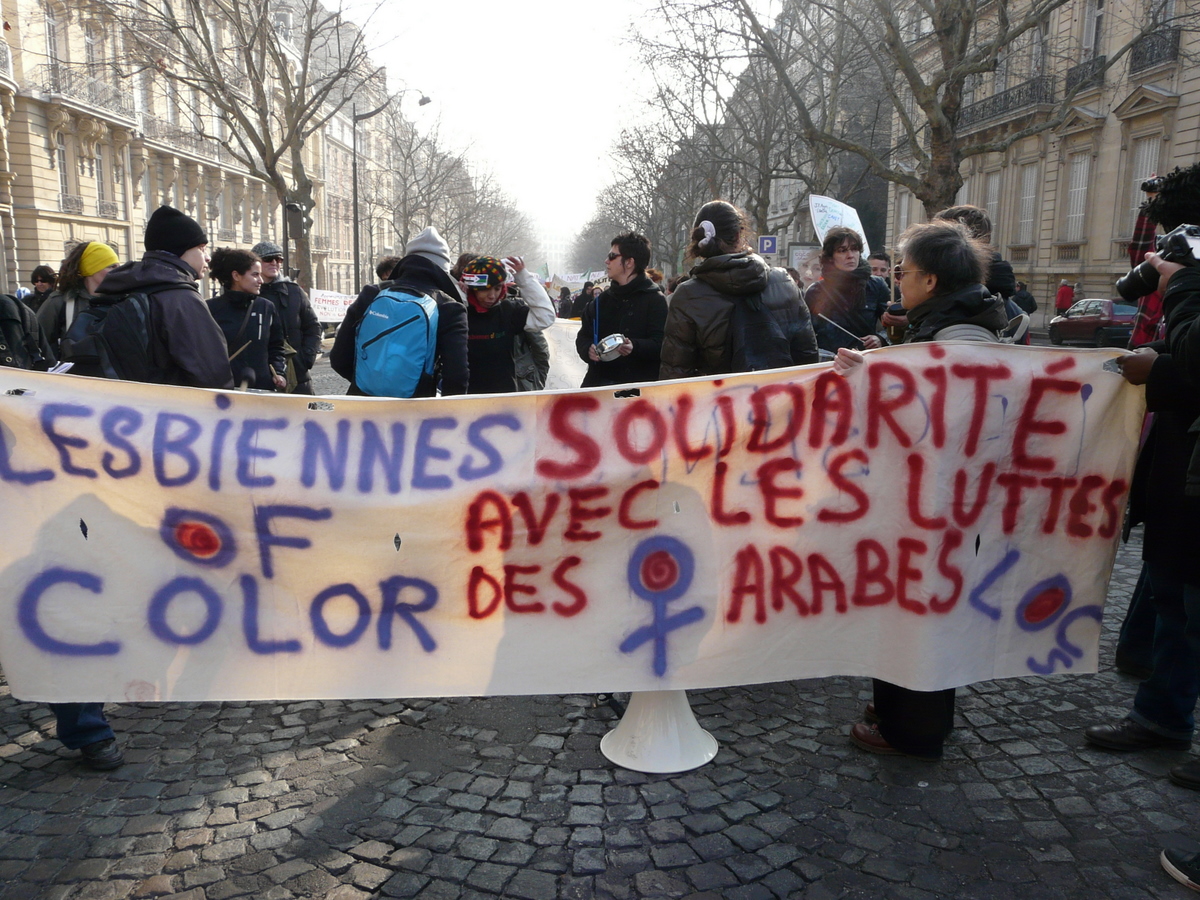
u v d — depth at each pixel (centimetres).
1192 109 2341
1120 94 2620
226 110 2467
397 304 398
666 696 325
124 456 292
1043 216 3030
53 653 294
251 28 2588
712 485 304
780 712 365
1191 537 284
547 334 667
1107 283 2703
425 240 420
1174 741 324
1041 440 307
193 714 364
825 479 306
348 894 248
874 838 274
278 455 295
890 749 324
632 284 482
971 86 3381
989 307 308
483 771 317
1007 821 283
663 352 375
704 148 3253
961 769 316
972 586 307
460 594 302
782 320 371
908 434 302
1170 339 270
